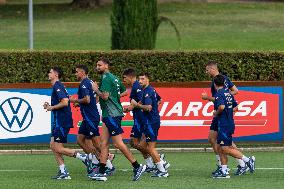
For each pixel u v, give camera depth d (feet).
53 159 191.11
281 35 413.59
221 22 453.99
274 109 205.87
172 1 532.73
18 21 462.19
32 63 211.61
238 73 215.10
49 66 211.61
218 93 153.69
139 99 163.12
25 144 203.62
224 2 541.75
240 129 205.36
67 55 211.82
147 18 239.91
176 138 205.05
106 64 153.28
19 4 531.50
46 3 538.06
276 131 206.28
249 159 160.15
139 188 143.54
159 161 158.61
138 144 164.45
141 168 153.48
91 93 160.25
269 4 537.65
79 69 159.53
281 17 476.95
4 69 211.20
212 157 195.62
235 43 388.78
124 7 238.68
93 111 161.38
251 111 205.36
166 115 204.64
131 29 238.48
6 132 203.21
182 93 204.54
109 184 148.56
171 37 402.93
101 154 153.89
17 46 379.76
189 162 185.26
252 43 389.39
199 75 214.90
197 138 205.16
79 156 155.22
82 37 403.95
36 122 203.41
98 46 377.91
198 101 204.85
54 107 152.35
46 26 443.73
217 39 399.65
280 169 170.30
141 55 213.46
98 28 433.48
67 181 152.87
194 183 149.89
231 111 155.22
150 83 203.82
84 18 472.03
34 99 203.10
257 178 156.46
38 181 152.76
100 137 162.81
